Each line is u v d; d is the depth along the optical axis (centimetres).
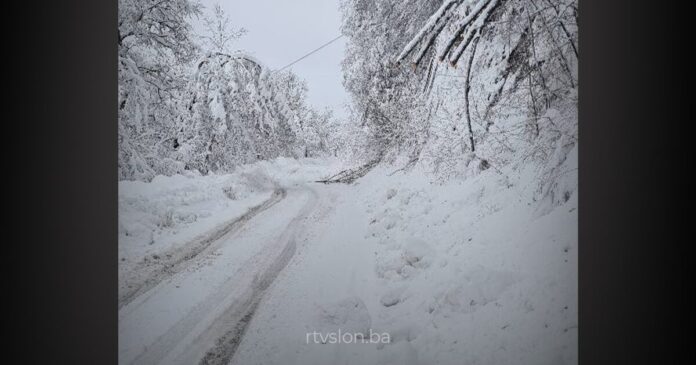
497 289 207
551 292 206
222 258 227
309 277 225
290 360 216
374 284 220
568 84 225
